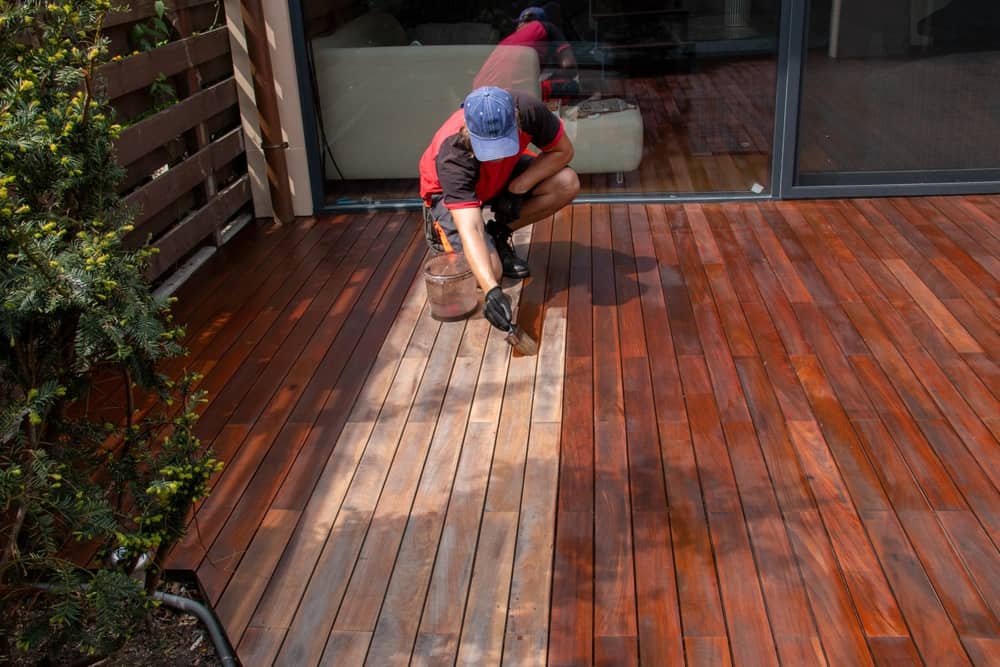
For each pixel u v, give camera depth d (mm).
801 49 4492
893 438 2803
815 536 2414
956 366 3178
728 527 2461
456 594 2293
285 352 3516
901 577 2262
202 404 3174
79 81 1985
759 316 3578
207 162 4402
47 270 1701
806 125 4672
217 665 2158
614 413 3000
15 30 1894
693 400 3047
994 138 4625
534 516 2547
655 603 2221
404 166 4895
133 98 3863
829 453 2744
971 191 4699
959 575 2260
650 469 2715
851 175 4750
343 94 4777
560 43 4617
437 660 2104
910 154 4691
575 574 2330
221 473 2807
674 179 4801
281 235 4695
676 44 4559
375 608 2266
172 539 2068
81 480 1918
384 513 2600
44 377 1896
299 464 2836
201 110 4344
